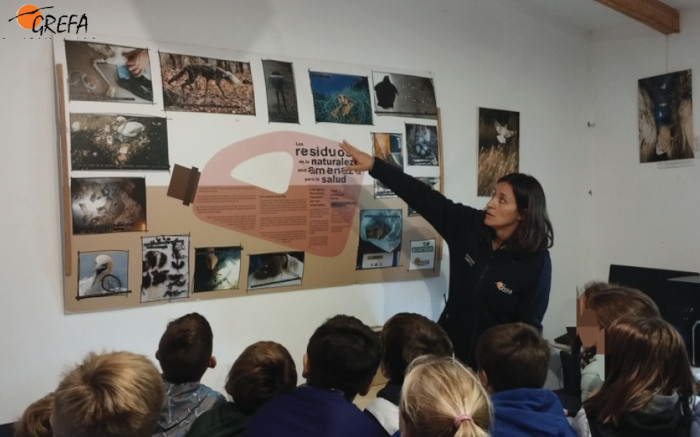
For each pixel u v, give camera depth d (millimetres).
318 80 2527
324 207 2533
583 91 3514
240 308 2363
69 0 2031
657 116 3197
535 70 3285
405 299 2816
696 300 2410
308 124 2490
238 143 2320
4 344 1940
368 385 1456
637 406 1270
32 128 1985
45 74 2006
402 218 2764
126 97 2102
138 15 2152
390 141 2709
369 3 2695
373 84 2678
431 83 2857
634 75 3314
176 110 2191
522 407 1340
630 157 3355
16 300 1960
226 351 2334
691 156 3039
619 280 3150
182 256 2215
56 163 2025
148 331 2174
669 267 3172
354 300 2660
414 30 2834
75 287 2027
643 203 3295
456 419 976
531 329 1542
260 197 2373
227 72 2309
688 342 2416
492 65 3104
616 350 1353
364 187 2646
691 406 1392
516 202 2178
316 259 2529
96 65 2055
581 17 3320
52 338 2014
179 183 2195
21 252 1968
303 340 2521
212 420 1522
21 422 1332
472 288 2277
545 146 3338
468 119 3014
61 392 1080
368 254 2674
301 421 1280
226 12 2330
